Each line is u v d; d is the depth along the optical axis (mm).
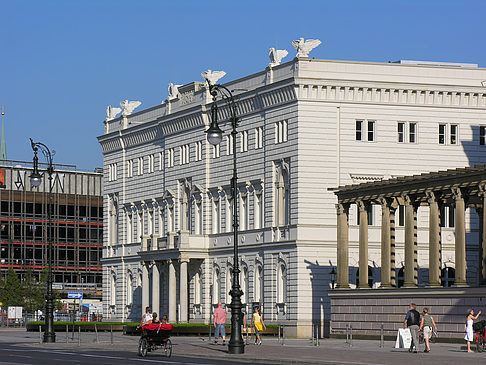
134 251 137000
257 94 109062
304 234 102062
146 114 135625
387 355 61125
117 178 143000
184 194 124812
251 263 110875
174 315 118438
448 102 106688
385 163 104438
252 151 111250
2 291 175625
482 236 82750
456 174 77688
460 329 75062
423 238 105062
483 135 107625
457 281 76875
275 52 108125
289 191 104188
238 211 114000
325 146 103062
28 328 119062
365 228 88188
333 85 103250
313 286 102000
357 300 86688
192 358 62219
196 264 120812
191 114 122188
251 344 79625
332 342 81875
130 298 138375
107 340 90188
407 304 80875
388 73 105062
